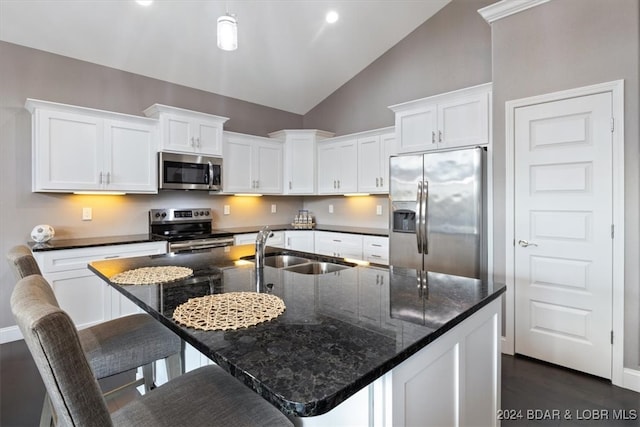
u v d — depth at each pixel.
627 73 2.21
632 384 2.21
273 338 0.92
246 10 3.32
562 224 2.48
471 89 3.05
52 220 3.24
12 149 3.03
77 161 3.09
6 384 2.26
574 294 2.44
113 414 0.96
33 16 2.85
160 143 3.55
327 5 3.47
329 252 4.45
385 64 4.41
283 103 5.04
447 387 1.11
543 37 2.54
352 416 0.94
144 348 1.54
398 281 1.55
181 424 0.91
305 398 0.64
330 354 0.83
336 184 4.64
